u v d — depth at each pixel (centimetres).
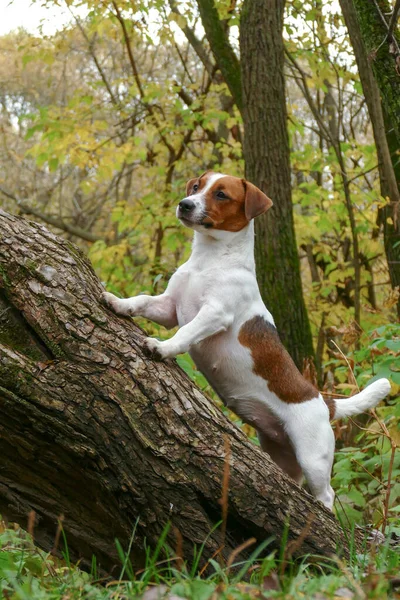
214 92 1003
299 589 240
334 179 900
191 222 384
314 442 389
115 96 1091
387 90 558
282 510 301
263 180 631
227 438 295
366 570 285
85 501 290
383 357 482
